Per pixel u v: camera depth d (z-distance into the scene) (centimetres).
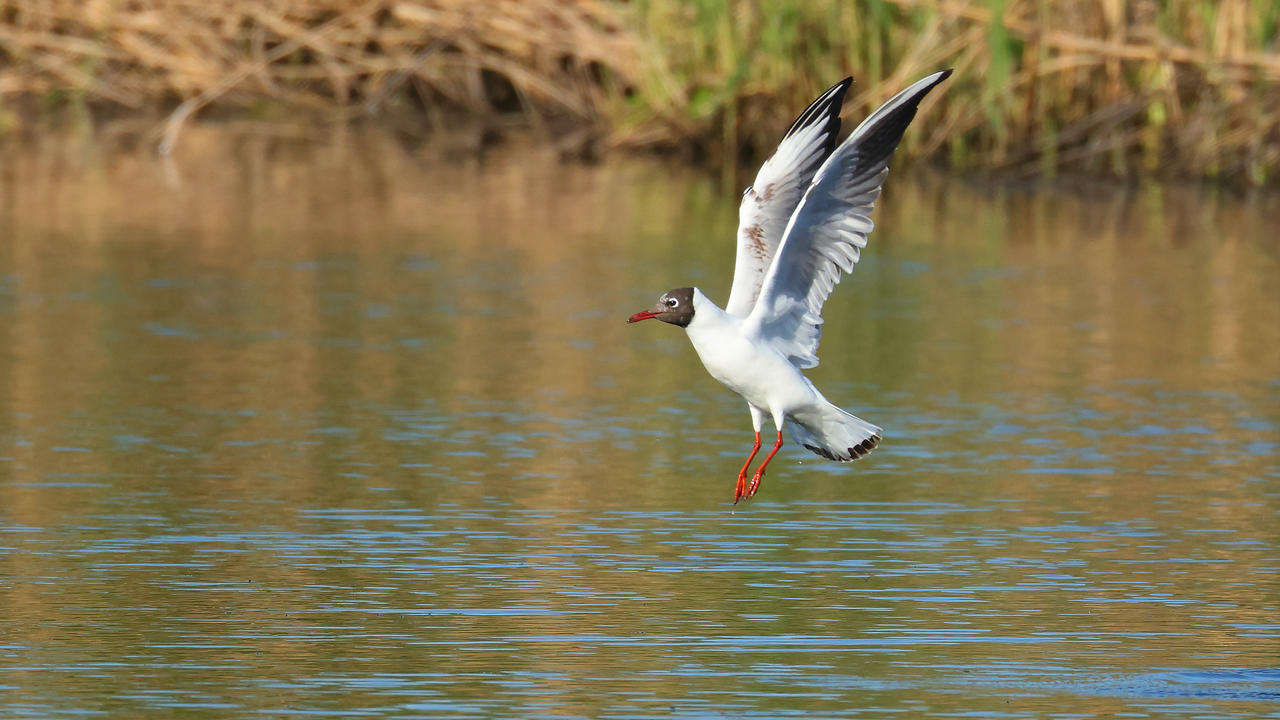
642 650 977
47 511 1234
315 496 1281
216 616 1028
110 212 2572
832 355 1778
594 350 1803
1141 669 952
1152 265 2292
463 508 1259
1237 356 1791
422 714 882
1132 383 1672
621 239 2428
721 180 2988
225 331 1850
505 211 2656
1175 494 1311
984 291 2114
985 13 2833
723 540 1191
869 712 888
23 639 986
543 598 1065
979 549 1176
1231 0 2838
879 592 1082
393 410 1543
